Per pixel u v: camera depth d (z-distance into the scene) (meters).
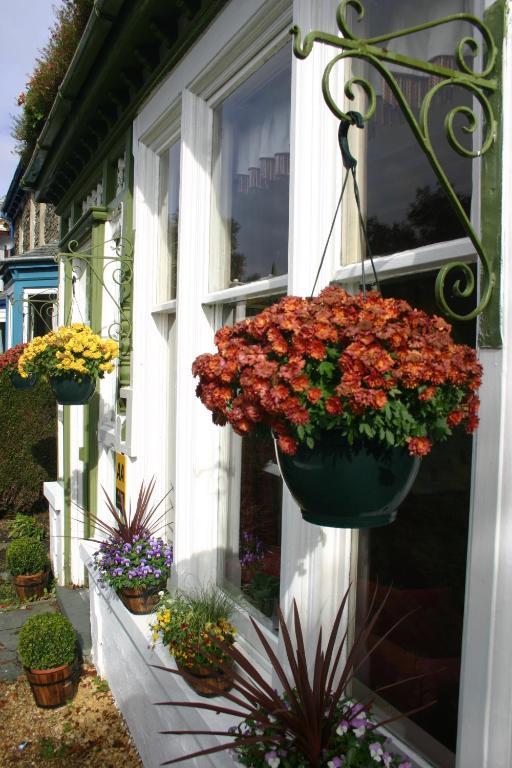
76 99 4.85
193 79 3.21
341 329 1.37
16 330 12.37
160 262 4.08
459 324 1.73
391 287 2.02
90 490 5.38
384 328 1.33
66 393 4.11
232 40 2.78
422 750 1.89
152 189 4.11
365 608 2.17
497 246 1.44
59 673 4.06
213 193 3.30
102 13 3.58
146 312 4.11
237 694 2.61
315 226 2.22
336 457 1.38
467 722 1.51
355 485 1.38
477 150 1.53
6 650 5.14
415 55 1.96
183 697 2.68
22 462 9.28
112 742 3.61
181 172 3.36
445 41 1.86
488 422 1.46
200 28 3.08
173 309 3.78
